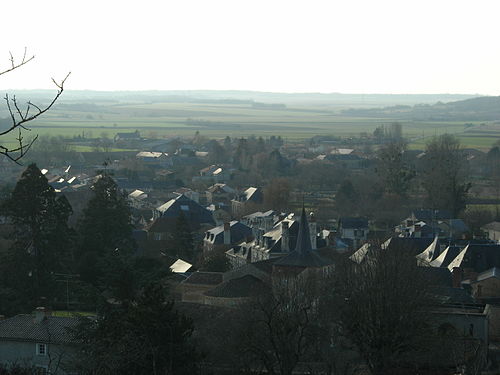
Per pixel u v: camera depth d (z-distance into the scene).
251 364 86.00
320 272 123.00
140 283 83.38
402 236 182.50
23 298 122.38
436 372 83.44
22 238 129.12
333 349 88.50
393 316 84.62
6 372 66.06
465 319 97.19
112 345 66.94
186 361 69.94
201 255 173.50
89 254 131.38
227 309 96.75
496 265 140.88
